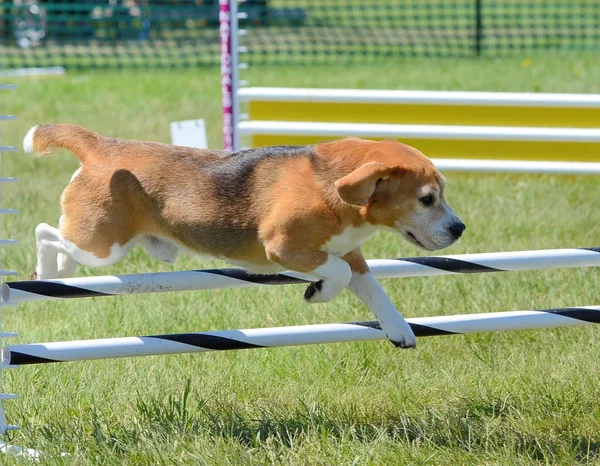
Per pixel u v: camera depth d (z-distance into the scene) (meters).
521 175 17.06
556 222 14.47
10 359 8.01
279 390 9.36
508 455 7.64
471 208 15.14
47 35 40.81
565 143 16.73
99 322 10.97
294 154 8.05
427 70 31.47
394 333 8.05
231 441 7.91
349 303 11.34
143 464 7.63
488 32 42.25
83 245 8.26
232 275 8.23
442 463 7.66
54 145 8.38
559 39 39.03
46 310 11.50
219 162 8.21
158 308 11.29
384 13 49.22
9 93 27.50
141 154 8.29
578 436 8.16
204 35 42.38
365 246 13.41
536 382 9.25
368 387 9.38
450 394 9.17
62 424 8.44
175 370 9.80
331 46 39.19
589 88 26.25
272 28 44.22
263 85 27.95
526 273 12.22
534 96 16.89
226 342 8.17
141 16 39.94
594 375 9.30
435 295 11.57
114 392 9.19
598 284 11.84
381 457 7.71
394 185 7.73
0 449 7.86
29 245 13.41
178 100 26.19
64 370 9.69
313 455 7.77
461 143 16.95
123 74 32.44
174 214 8.14
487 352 10.28
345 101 17.02
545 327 8.57
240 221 8.01
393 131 16.77
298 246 7.82
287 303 11.36
